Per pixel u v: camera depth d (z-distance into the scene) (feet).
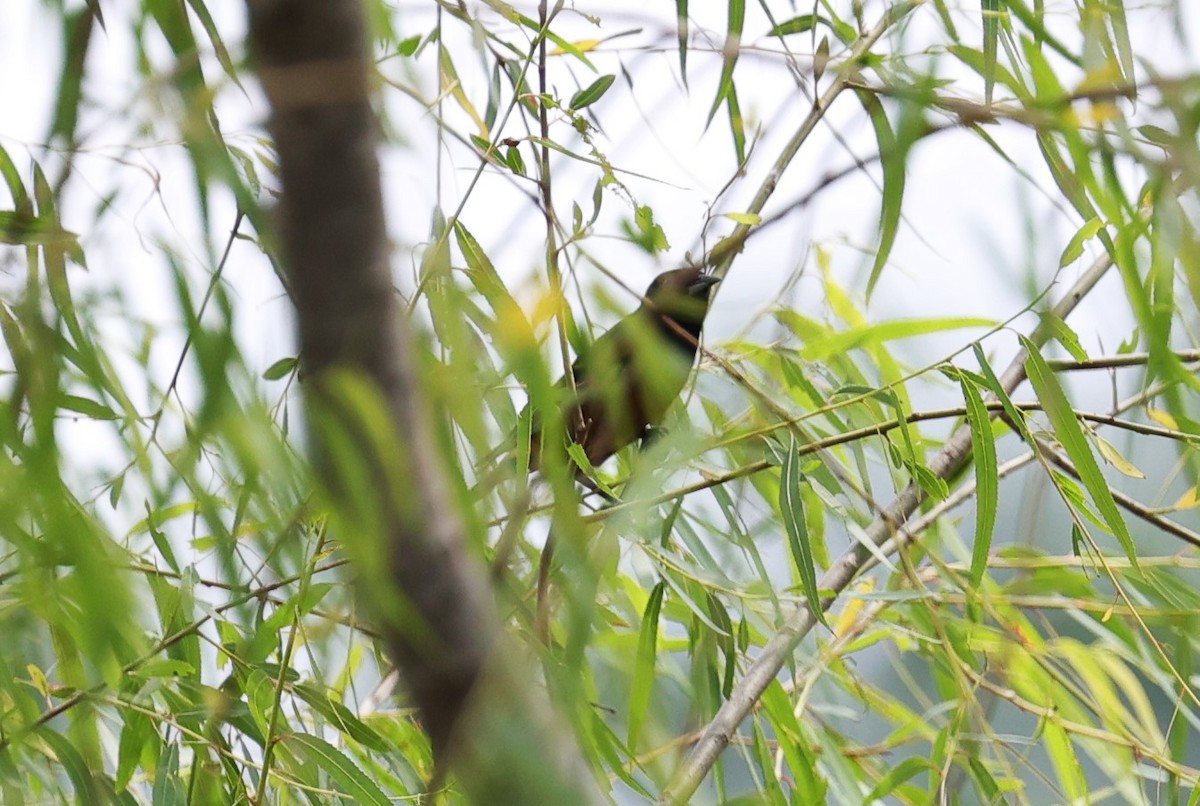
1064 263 19.10
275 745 19.15
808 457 19.66
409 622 18.30
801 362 19.86
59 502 18.48
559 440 18.79
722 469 19.62
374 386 17.19
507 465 18.94
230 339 18.47
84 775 19.13
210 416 18.47
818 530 19.98
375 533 18.20
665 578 19.47
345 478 17.93
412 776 19.39
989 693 19.65
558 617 19.40
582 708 19.21
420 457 18.13
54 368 18.51
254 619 19.27
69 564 18.56
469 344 18.78
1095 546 19.38
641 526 19.31
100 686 19.10
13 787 19.06
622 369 19.13
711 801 19.44
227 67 18.44
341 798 19.30
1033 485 19.42
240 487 18.72
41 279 18.54
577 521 18.84
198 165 18.43
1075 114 18.84
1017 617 19.79
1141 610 19.69
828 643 19.81
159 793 19.19
